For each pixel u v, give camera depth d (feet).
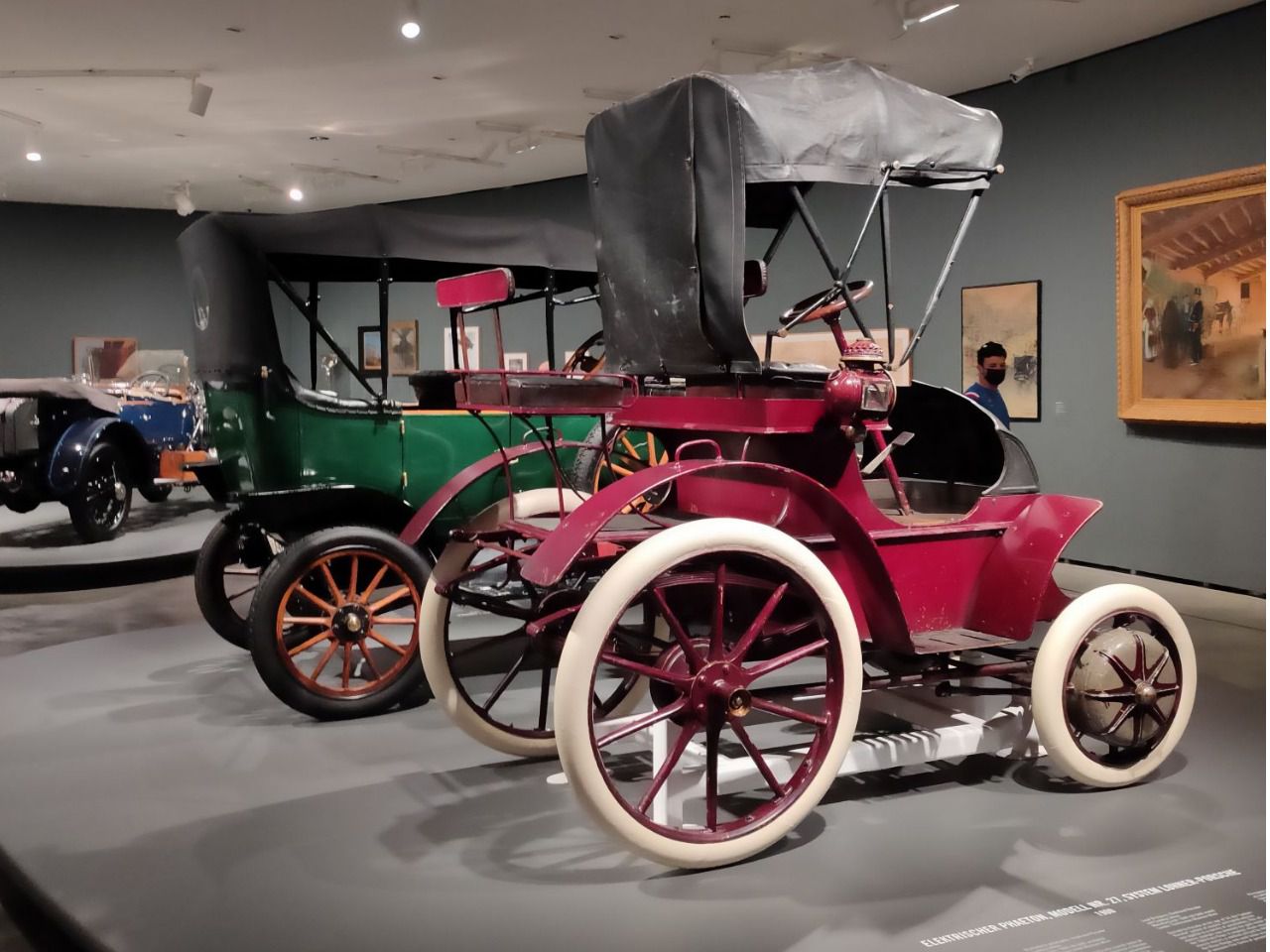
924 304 24.04
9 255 37.96
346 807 10.03
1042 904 7.96
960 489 12.30
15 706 13.28
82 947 7.63
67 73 21.89
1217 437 19.33
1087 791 10.09
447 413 14.49
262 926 7.83
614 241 10.72
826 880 8.39
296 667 12.48
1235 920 7.73
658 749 9.48
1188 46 19.10
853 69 9.95
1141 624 10.42
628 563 7.98
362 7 18.37
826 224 25.40
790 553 8.54
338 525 13.57
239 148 28.58
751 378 9.76
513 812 9.89
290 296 13.62
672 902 8.09
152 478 26.91
